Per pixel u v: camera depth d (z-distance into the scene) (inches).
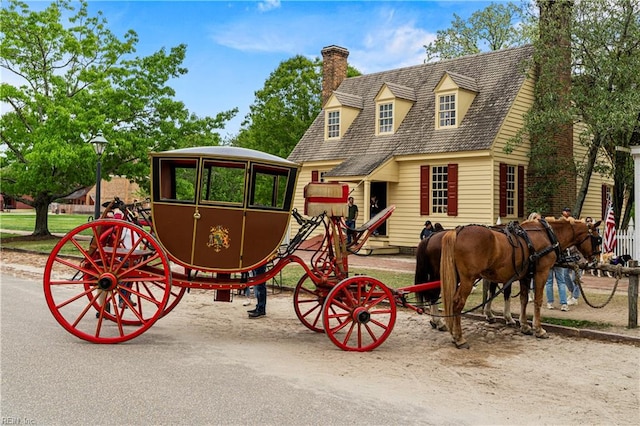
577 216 768.9
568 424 206.1
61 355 279.4
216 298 341.1
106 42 1143.0
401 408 216.5
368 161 931.3
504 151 781.3
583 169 799.1
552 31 738.8
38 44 1103.0
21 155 1089.4
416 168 901.8
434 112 928.3
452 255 325.1
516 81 855.7
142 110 1109.1
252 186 324.8
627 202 898.1
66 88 1106.1
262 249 327.0
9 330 334.3
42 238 1123.3
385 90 975.6
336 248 339.0
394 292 339.0
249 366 271.0
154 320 313.4
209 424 192.4
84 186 1118.4
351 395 230.5
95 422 191.8
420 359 298.4
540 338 353.1
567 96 735.7
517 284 588.7
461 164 842.8
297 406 213.6
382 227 964.0
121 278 314.3
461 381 258.1
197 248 319.9
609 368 285.1
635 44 693.9
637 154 649.6
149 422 193.0
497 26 1524.4
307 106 1471.5
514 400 232.2
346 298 338.0
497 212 813.9
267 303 477.1
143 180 1152.8
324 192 335.3
